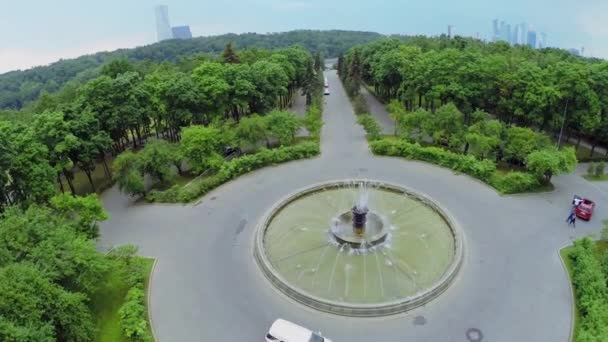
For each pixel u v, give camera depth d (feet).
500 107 154.10
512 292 79.56
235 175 133.80
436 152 137.59
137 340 70.03
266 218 105.29
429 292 78.13
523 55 196.65
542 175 119.14
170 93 148.66
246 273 88.22
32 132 107.65
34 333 56.54
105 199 125.49
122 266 84.94
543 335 69.77
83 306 69.36
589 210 101.45
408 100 189.26
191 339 71.61
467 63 156.56
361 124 171.94
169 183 134.41
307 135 174.91
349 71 261.44
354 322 74.18
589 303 71.97
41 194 102.22
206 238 101.35
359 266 88.53
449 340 69.51
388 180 127.24
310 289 82.23
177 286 84.53
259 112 180.34
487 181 122.72
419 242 96.02
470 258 89.66
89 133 123.03
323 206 113.29
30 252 72.18
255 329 73.41
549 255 89.86
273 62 207.00
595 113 134.72
